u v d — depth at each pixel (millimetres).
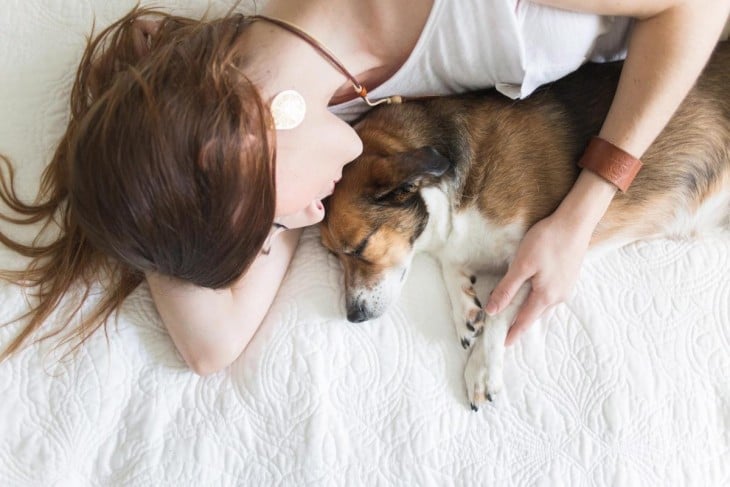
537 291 1391
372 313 1509
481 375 1462
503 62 1270
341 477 1450
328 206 1486
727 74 1501
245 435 1469
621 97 1298
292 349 1493
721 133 1485
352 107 1459
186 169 963
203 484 1448
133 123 954
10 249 1510
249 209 1028
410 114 1507
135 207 983
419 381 1487
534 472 1450
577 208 1361
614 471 1441
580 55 1329
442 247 1586
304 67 1127
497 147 1490
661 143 1465
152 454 1457
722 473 1474
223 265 1094
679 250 1571
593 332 1495
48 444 1450
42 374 1474
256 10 1559
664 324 1516
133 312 1527
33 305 1495
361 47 1215
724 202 1556
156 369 1509
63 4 1614
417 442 1457
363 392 1487
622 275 1550
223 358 1454
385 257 1519
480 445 1461
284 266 1549
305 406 1460
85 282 1480
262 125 996
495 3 1124
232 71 1006
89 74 1364
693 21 1192
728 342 1517
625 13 1198
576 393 1474
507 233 1495
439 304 1560
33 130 1572
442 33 1181
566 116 1487
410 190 1473
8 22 1607
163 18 1457
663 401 1474
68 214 1430
